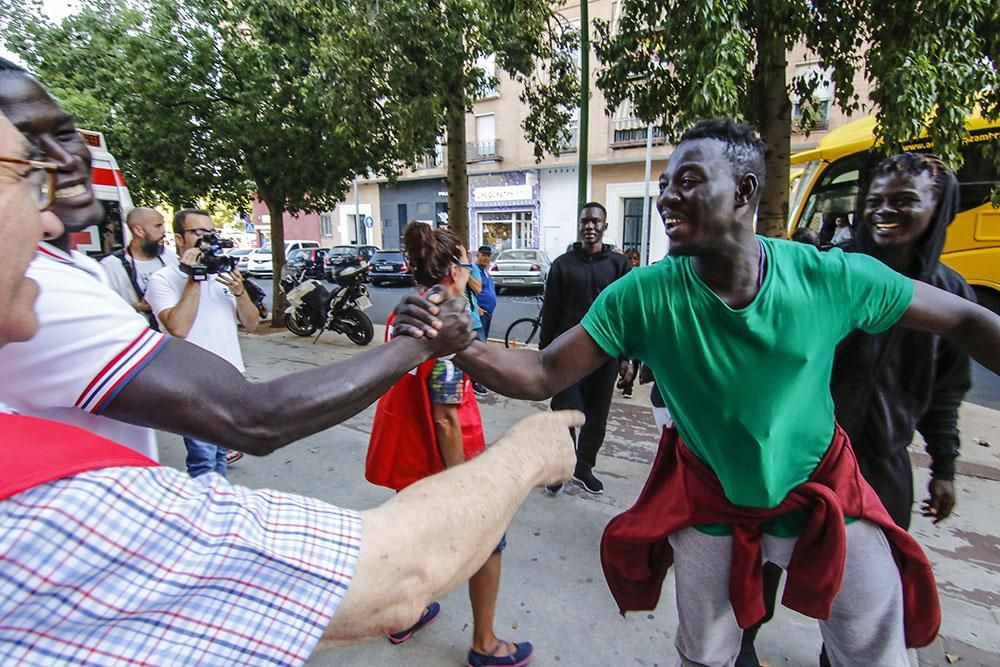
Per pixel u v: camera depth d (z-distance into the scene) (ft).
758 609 4.50
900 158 5.31
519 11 18.75
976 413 16.31
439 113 19.97
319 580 2.10
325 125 25.96
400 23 18.51
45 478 1.72
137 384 2.48
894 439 5.27
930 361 5.13
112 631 1.76
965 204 21.86
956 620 7.50
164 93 25.36
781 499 4.33
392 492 11.19
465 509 2.65
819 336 4.00
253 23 24.94
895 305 4.08
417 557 2.39
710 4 11.22
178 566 1.89
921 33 11.55
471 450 6.97
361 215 87.15
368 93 20.02
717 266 3.99
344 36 19.40
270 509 2.23
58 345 2.41
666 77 15.76
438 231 6.25
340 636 2.24
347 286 27.45
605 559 5.34
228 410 2.58
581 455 11.20
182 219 9.36
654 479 5.16
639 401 17.33
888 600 4.40
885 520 4.39
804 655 6.89
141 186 30.66
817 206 24.49
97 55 27.40
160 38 25.20
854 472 4.48
